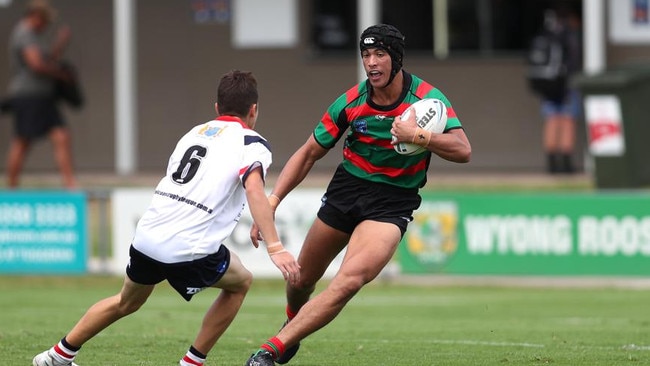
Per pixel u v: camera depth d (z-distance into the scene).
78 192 52.97
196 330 34.12
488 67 77.12
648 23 75.62
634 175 62.50
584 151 74.38
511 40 77.19
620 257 50.12
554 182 66.94
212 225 22.55
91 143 79.81
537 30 76.88
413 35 77.69
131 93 71.81
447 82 77.50
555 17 70.81
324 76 78.38
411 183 24.28
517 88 77.00
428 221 51.94
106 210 53.62
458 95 77.44
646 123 62.56
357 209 24.31
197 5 78.94
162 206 22.61
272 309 42.91
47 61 61.44
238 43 78.88
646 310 42.19
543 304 44.56
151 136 79.44
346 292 22.98
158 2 79.00
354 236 23.88
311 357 27.91
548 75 69.31
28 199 53.25
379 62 23.27
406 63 77.62
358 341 31.36
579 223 50.34
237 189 22.80
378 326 36.62
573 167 72.19
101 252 53.59
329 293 22.98
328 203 24.81
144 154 79.50
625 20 75.69
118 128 74.25
